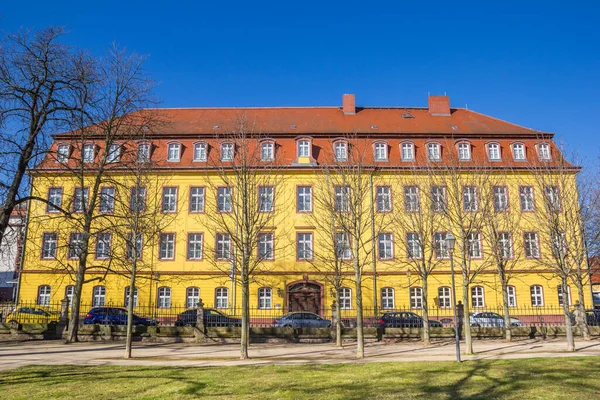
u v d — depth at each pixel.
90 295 34.75
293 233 35.59
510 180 35.72
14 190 17.62
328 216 30.53
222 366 15.95
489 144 37.75
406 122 41.62
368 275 35.06
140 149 25.03
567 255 22.81
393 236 35.16
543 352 19.70
